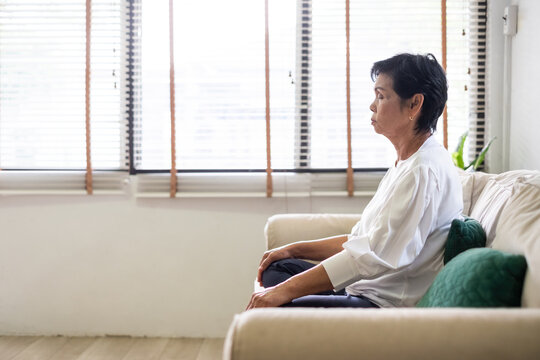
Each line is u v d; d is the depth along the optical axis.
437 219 1.43
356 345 0.84
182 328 2.83
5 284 2.85
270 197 2.77
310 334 0.85
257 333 0.86
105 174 2.78
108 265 2.83
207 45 2.76
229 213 2.79
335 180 2.75
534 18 2.33
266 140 2.72
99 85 2.80
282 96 2.76
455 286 1.13
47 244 2.84
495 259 1.10
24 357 2.53
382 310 0.90
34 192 2.78
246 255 2.79
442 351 0.83
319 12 2.72
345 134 2.77
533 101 2.35
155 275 2.82
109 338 2.81
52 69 2.81
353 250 1.34
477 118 2.72
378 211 1.41
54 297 2.85
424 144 1.45
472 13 2.67
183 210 2.79
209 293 2.81
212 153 2.79
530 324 0.85
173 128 2.75
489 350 0.83
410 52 1.50
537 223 1.16
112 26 2.79
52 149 2.85
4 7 2.79
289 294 1.34
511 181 1.59
